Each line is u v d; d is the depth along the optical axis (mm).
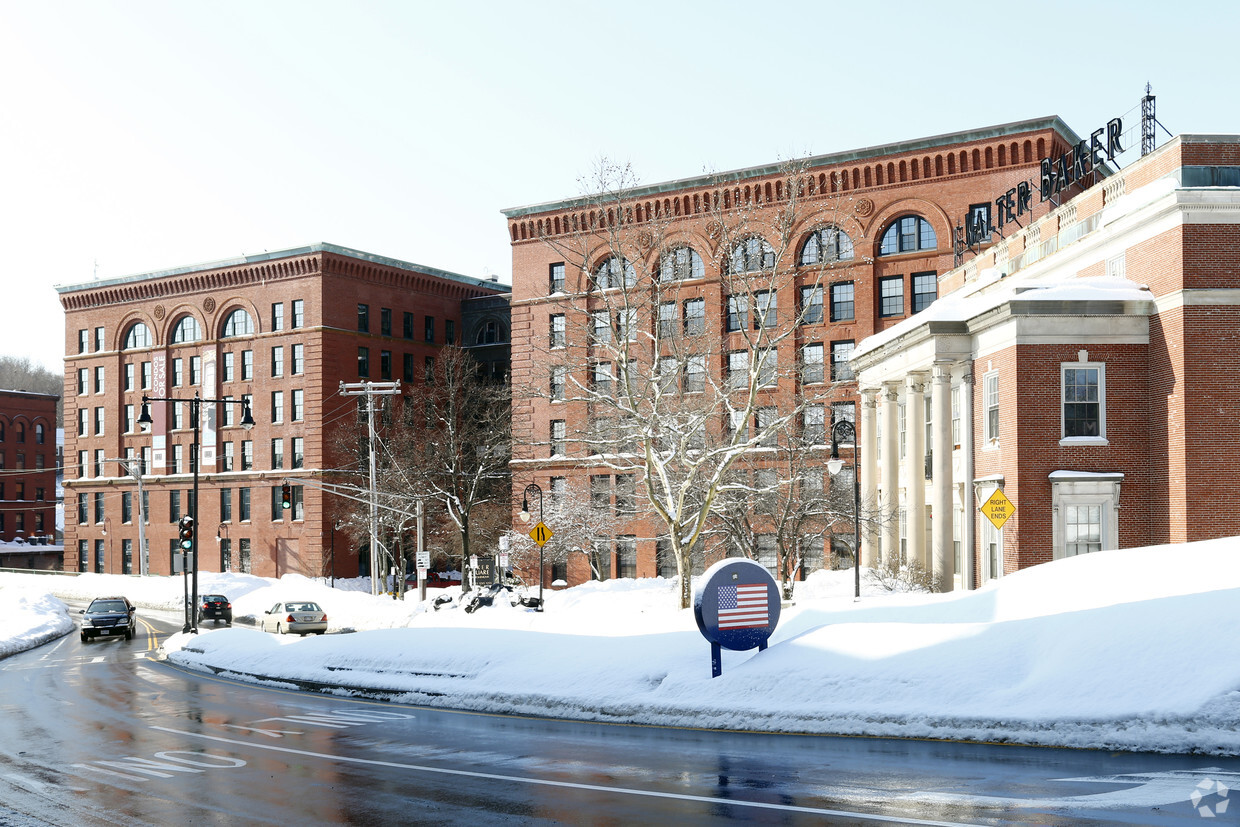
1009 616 17766
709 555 53312
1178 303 29422
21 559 114625
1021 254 41750
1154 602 14766
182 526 41562
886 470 40562
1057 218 39094
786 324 46188
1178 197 29406
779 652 17266
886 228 57531
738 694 16344
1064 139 54875
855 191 57719
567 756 13852
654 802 10797
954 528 35656
